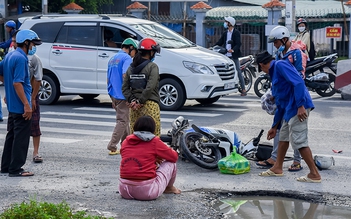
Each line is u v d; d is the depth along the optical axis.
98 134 11.77
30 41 8.11
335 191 7.66
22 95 8.07
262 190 7.68
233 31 17.52
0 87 20.00
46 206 5.65
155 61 14.55
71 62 15.38
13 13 34.12
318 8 31.36
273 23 29.20
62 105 15.92
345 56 30.00
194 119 13.37
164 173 7.14
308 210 6.98
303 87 7.71
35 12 34.41
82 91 15.41
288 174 8.48
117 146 10.48
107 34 15.12
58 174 8.53
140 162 6.96
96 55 15.11
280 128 8.27
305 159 8.02
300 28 15.67
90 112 14.70
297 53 8.23
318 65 16.55
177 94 14.52
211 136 8.85
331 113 14.05
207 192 7.61
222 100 16.77
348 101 16.11
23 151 8.37
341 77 16.61
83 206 6.88
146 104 8.30
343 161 9.30
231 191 7.66
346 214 6.82
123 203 6.98
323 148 10.26
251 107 15.35
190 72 14.34
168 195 7.38
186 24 32.59
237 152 9.07
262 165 8.86
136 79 8.26
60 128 12.44
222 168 8.51
